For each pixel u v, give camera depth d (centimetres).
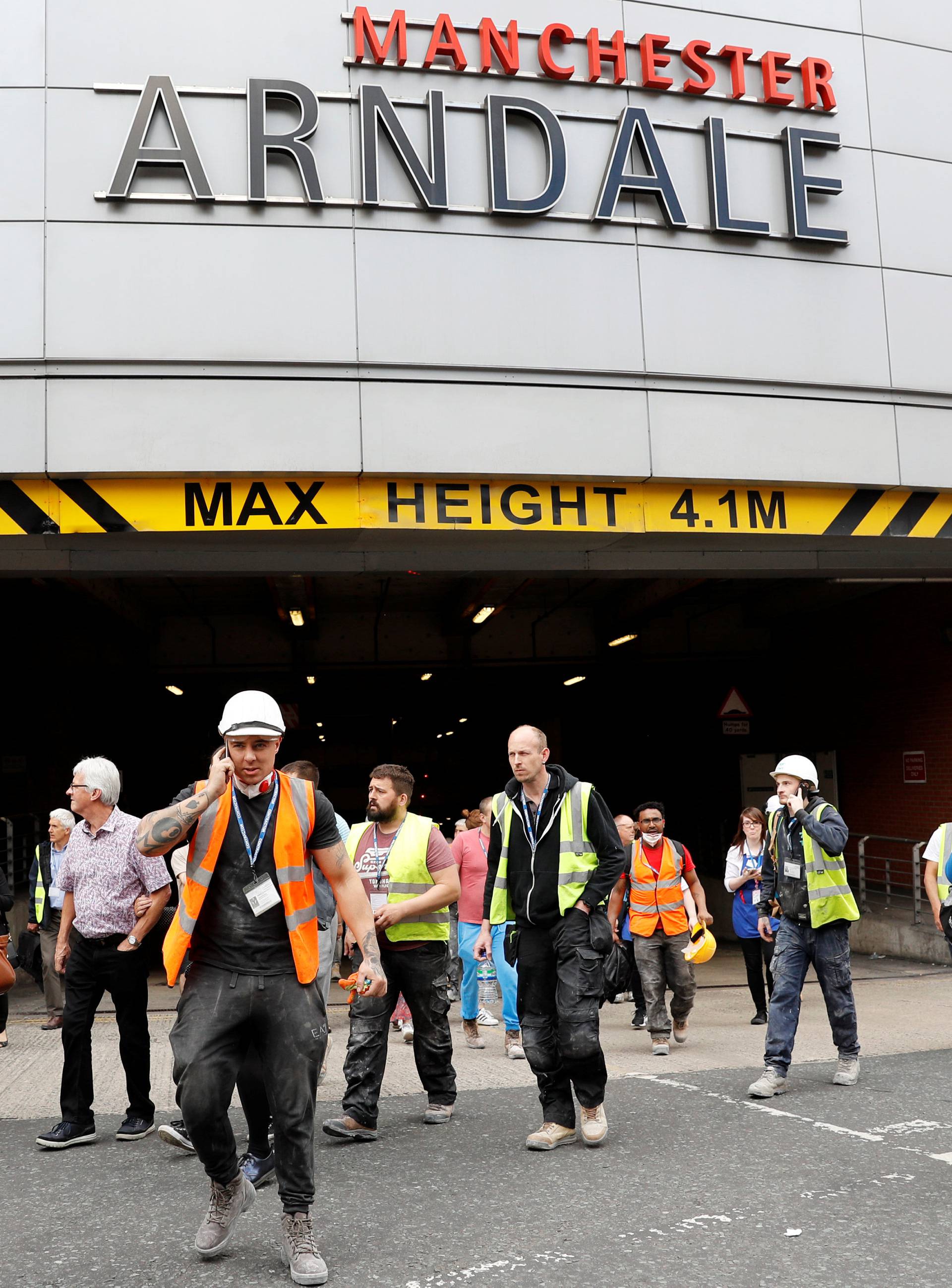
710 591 2006
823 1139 586
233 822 426
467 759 4984
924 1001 1146
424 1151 582
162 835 404
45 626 1981
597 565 1166
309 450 1012
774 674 2238
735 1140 588
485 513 1059
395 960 642
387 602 2189
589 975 579
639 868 923
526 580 1753
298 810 431
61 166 1002
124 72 1018
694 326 1108
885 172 1199
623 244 1097
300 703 3098
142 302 1000
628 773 3180
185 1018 420
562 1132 585
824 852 714
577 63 1109
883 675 1834
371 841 666
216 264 1012
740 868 1078
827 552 1223
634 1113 660
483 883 964
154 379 999
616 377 1082
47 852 1102
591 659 2334
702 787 2550
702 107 1145
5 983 580
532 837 598
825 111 1183
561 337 1070
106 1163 573
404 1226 462
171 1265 424
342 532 1039
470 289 1055
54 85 1009
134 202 1006
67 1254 438
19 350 984
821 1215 465
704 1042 965
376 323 1032
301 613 1958
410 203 1048
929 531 1184
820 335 1149
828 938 717
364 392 1026
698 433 1097
